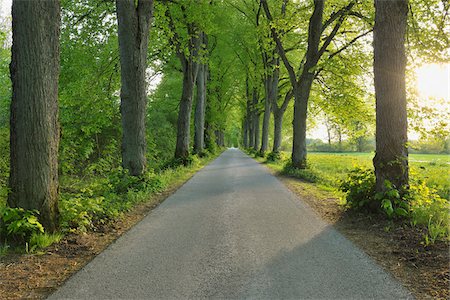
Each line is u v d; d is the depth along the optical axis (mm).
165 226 6969
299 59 29078
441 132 10828
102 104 16422
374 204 7426
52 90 6016
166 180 13812
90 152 16922
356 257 5055
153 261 4914
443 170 18719
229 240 5945
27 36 5684
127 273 4473
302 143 18219
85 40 15461
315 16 16891
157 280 4242
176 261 4910
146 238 6098
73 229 6184
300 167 18062
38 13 5730
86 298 3773
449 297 3752
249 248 5492
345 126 20734
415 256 4977
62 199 6797
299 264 4770
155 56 19625
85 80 16203
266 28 18219
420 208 6801
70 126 16172
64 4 14531
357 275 4379
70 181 12727
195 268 4633
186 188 12562
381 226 6688
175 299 3736
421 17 11430
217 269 4594
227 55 33250
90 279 4289
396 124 7398
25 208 5738
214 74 35406
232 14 26484
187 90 21328
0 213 5535
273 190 12000
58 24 6090
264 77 32375
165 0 16438
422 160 31281
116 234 6426
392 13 7492
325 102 19797
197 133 31156
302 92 18156
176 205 9273
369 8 15125
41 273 4500
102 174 13383
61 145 13227
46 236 5598
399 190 7207
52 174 6031
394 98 7434
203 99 31531
